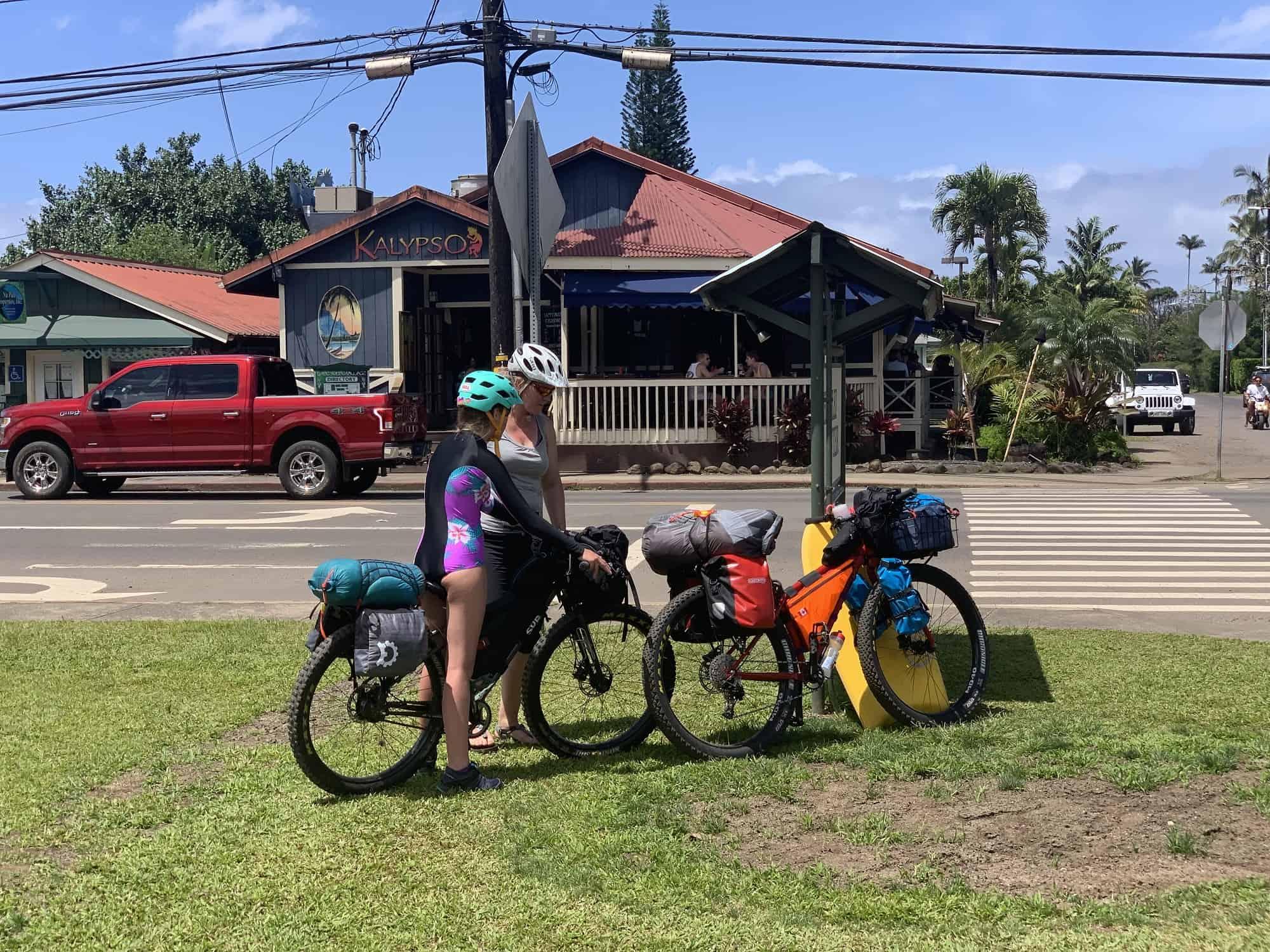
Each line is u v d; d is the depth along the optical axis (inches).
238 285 1010.1
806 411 890.1
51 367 1069.8
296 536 550.0
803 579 233.6
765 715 237.5
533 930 143.9
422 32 676.7
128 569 464.4
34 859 168.6
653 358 998.4
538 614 213.8
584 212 1004.6
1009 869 159.5
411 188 935.7
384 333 962.1
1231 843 165.5
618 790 195.8
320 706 205.5
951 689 258.1
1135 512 628.1
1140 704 245.1
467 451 199.5
